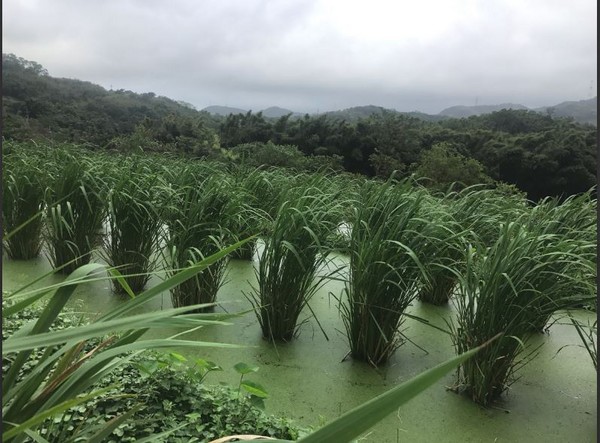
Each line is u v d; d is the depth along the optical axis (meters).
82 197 4.03
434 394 2.61
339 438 0.61
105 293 3.82
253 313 3.56
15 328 2.33
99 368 1.03
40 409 1.02
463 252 2.80
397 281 2.73
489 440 2.25
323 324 3.46
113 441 1.71
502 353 2.47
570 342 3.45
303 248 2.95
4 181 4.42
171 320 0.96
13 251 4.61
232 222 3.58
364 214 3.04
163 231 3.79
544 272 2.35
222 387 2.25
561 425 2.41
